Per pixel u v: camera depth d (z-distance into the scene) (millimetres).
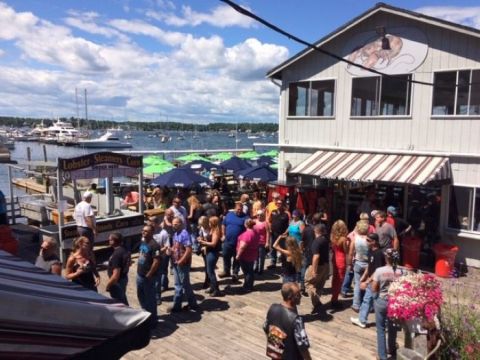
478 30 11742
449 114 12648
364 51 14180
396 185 13797
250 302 9258
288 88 16203
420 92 13133
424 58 12977
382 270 6539
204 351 7129
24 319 2518
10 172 15938
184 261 8523
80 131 103875
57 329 2633
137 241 13719
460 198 12547
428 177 11625
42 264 6824
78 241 7297
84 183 22094
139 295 7801
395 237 9562
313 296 8570
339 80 14867
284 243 9016
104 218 12961
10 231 11594
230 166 22797
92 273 7266
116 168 12906
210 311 8766
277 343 4637
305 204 14898
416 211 13344
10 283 2842
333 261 8898
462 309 5715
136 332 3004
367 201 13523
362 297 8773
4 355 2400
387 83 13805
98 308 2865
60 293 2930
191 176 17078
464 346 5098
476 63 12062
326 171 13789
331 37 14617
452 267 11336
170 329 7930
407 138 13484
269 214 12031
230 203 19719
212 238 9477
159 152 25859
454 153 12531
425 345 5699
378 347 6680
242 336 7688
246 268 9828
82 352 2707
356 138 14609
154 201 16938
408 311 5156
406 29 13266
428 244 12547
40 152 76125
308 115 15773
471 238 12219
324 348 7266
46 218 14484
